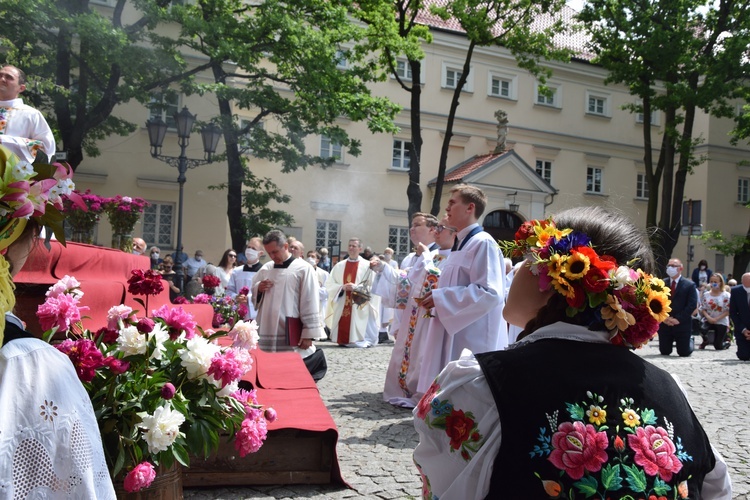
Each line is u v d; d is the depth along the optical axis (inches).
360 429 228.8
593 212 64.7
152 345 114.3
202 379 117.8
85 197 235.9
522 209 1081.4
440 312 232.5
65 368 50.8
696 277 949.8
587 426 50.5
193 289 545.3
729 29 940.6
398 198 1088.8
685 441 52.6
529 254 60.1
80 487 48.1
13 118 169.9
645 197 1309.1
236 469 160.6
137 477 102.6
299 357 274.8
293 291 301.0
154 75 643.5
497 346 247.8
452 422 53.8
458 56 1141.1
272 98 740.7
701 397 318.0
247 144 850.8
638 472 49.2
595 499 48.3
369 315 555.8
